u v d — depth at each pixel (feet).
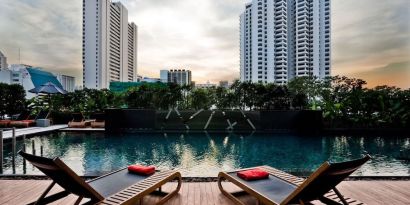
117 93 65.62
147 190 10.08
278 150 33.30
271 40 228.43
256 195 9.94
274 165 25.40
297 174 18.70
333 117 53.93
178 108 63.93
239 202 11.30
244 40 255.70
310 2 241.96
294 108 62.28
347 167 8.32
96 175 17.26
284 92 63.16
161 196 12.42
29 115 54.08
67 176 8.51
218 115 53.42
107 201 9.02
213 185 14.20
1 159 18.02
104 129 48.93
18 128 47.52
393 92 59.36
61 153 30.45
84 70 219.61
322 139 43.14
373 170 22.72
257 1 229.66
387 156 29.48
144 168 12.46
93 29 218.79
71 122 51.34
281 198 9.48
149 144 37.55
